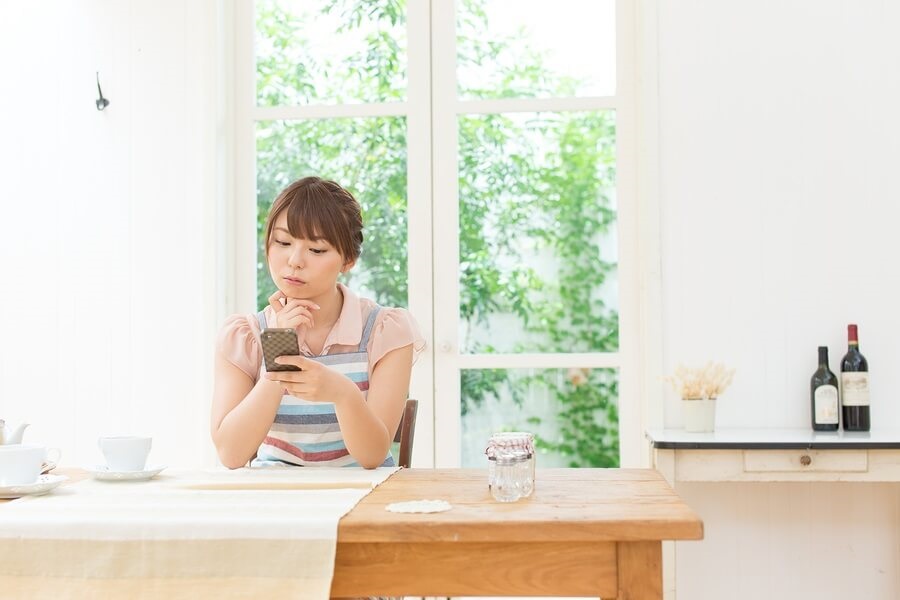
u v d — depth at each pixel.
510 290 3.02
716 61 2.85
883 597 2.78
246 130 3.12
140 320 3.02
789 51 2.83
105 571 1.16
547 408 2.98
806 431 2.68
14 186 3.10
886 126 2.79
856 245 2.79
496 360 2.98
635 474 1.55
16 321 3.08
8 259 3.09
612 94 3.00
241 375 1.85
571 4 3.04
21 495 1.41
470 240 3.04
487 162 3.04
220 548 1.15
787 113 2.83
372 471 1.64
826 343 2.78
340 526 1.15
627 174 2.97
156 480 1.56
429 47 3.06
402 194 3.07
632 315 2.94
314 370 1.55
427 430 2.99
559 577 1.17
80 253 3.06
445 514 1.19
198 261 3.01
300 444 1.83
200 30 3.04
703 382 2.65
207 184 3.01
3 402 3.07
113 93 3.08
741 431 2.69
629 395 2.93
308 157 3.11
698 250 2.83
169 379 3.00
